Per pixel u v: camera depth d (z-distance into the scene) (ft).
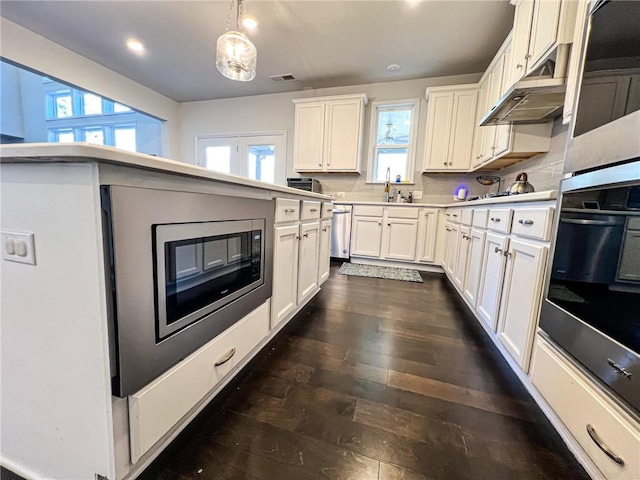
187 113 15.80
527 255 4.16
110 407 2.12
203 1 7.91
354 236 12.12
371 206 11.75
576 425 2.88
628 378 2.34
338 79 12.42
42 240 2.10
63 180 1.97
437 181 12.44
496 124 7.49
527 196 4.19
